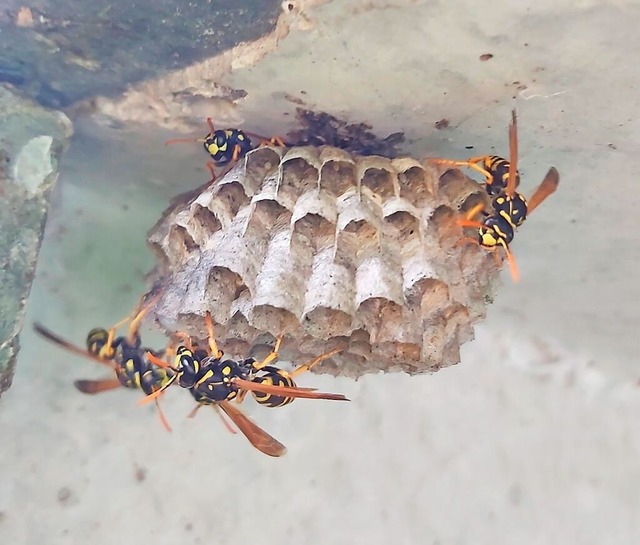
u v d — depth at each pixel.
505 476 0.24
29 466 0.20
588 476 0.24
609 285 0.23
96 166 0.20
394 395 0.23
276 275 0.17
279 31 0.17
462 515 0.23
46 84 0.17
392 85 0.17
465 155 0.19
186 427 0.21
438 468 0.23
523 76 0.17
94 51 0.17
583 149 0.19
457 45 0.17
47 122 0.18
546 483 0.24
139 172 0.20
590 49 0.16
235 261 0.17
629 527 0.24
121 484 0.20
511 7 0.16
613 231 0.21
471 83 0.17
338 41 0.17
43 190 0.17
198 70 0.17
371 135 0.18
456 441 0.23
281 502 0.21
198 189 0.18
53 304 0.20
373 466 0.22
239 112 0.18
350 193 0.17
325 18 0.16
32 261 0.17
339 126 0.18
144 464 0.21
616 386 0.25
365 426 0.23
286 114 0.18
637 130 0.18
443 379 0.24
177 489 0.21
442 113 0.18
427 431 0.23
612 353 0.25
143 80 0.18
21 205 0.17
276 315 0.17
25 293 0.17
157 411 0.21
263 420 0.22
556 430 0.24
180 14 0.16
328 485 0.22
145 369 0.19
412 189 0.18
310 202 0.17
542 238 0.21
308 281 0.17
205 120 0.18
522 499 0.23
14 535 0.19
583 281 0.23
